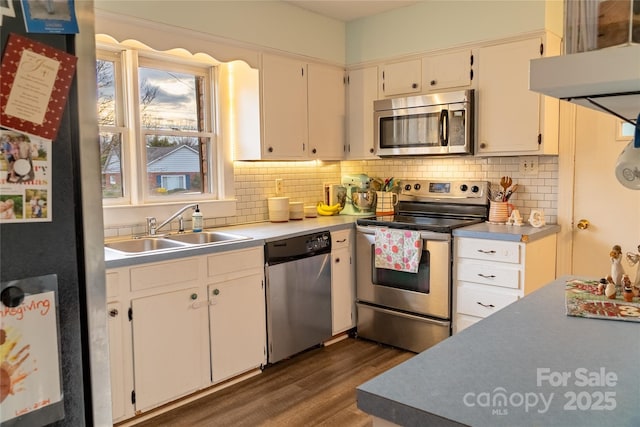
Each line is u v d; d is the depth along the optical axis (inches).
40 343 37.7
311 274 132.3
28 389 37.0
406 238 132.3
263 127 135.5
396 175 165.6
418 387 39.9
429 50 142.3
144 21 109.1
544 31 122.2
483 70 132.9
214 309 109.2
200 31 119.3
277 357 124.3
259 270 118.8
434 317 131.2
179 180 132.5
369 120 157.2
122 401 94.3
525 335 52.3
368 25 155.6
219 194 139.3
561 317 58.6
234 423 100.1
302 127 147.6
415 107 141.3
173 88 130.6
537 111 124.9
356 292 148.6
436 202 153.7
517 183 141.0
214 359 109.8
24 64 36.2
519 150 128.3
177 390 103.0
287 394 112.5
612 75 30.9
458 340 51.0
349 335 151.6
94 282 41.5
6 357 35.6
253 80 134.6
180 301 102.6
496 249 119.4
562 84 32.6
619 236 127.6
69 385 39.8
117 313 92.7
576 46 33.2
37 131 37.1
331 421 100.4
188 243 118.6
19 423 36.5
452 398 37.9
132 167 120.3
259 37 133.0
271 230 130.3
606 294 66.7
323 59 153.1
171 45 115.0
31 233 37.2
